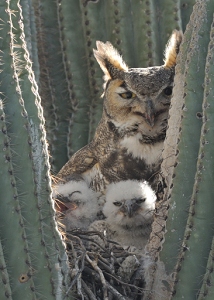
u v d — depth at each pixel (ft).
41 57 52.06
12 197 29.40
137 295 34.53
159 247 33.27
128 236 43.06
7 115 30.25
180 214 32.17
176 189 32.27
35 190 29.96
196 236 30.81
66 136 51.44
